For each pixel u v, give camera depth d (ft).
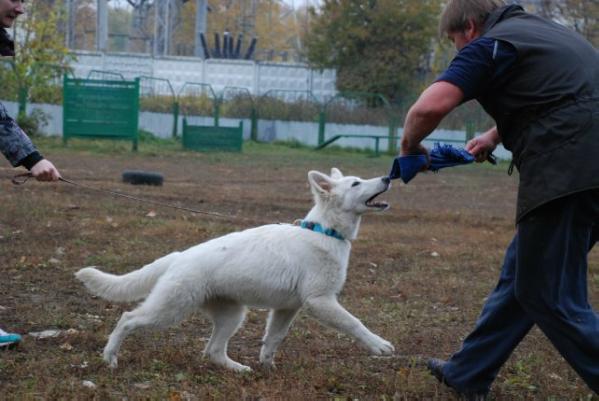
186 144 92.43
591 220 12.77
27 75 96.48
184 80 139.95
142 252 29.60
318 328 21.01
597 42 102.32
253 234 16.92
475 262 31.78
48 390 14.42
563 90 12.29
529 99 12.49
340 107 111.34
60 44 103.76
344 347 19.26
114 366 16.34
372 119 109.40
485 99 13.14
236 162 79.82
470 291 26.37
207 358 17.22
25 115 91.15
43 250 28.68
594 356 12.87
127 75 137.28
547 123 12.34
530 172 12.57
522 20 13.00
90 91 84.43
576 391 15.90
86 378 15.64
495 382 16.55
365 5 132.87
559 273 12.81
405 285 26.89
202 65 140.15
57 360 16.46
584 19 104.78
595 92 12.34
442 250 34.06
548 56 12.46
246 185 58.29
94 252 29.25
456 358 15.19
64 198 42.65
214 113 108.58
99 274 17.02
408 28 130.93
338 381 15.93
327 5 135.13
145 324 16.20
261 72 140.36
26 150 16.24
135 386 15.29
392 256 32.32
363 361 18.11
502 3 13.41
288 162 82.74
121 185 51.21
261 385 15.39
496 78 12.67
